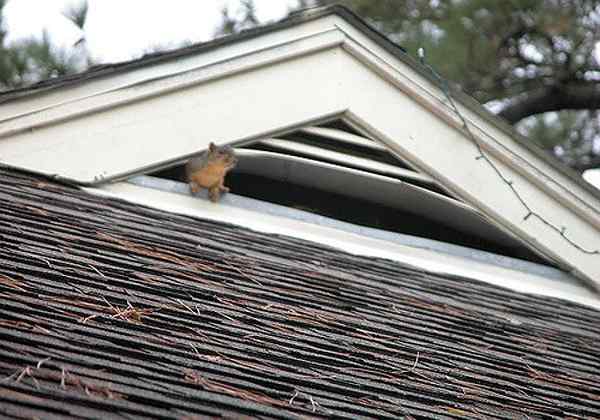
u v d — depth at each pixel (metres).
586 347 13.66
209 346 9.86
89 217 12.98
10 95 14.12
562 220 15.70
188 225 13.85
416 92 15.30
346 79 15.20
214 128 14.69
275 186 15.63
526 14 26.17
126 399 8.09
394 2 26.75
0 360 8.09
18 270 10.41
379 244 15.03
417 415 9.70
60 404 7.59
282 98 14.96
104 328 9.54
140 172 14.46
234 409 8.55
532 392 11.37
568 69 28.17
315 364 10.26
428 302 13.60
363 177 15.25
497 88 27.19
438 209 15.70
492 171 15.51
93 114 14.37
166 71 14.61
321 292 12.66
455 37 26.28
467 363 11.73
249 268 12.76
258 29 14.97
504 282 15.31
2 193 12.95
